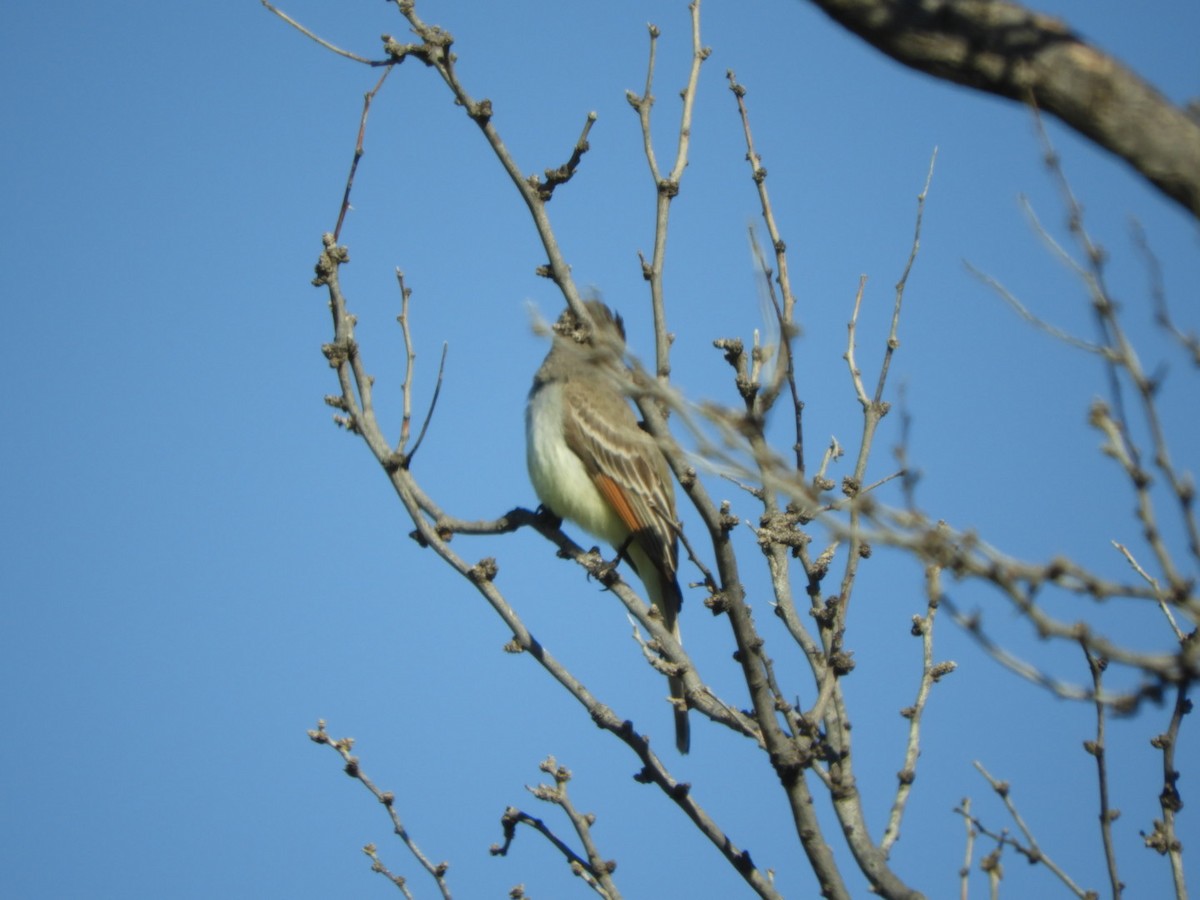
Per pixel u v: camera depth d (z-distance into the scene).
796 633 9.96
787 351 8.42
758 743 9.62
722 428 6.59
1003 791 9.05
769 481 6.45
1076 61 6.25
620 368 8.05
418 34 10.58
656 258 9.98
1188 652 6.13
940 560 6.07
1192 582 5.84
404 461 11.18
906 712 9.54
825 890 8.98
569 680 10.21
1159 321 6.29
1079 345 6.31
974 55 6.40
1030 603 6.02
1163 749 8.95
